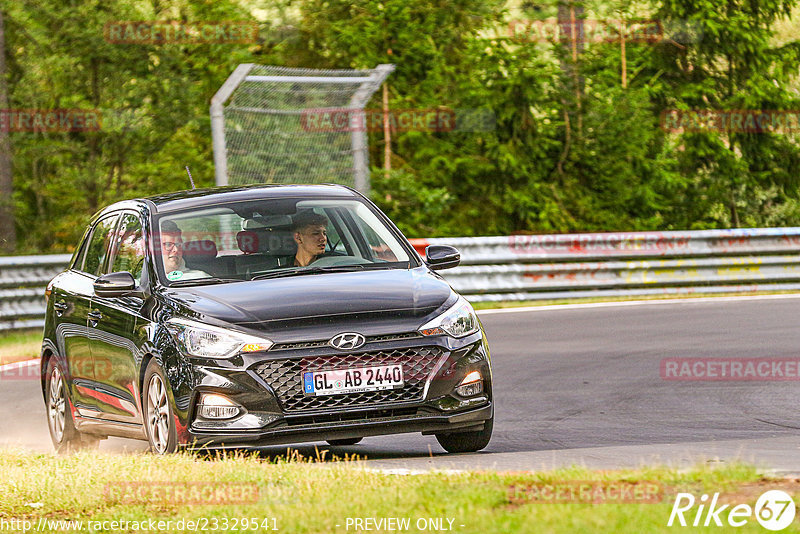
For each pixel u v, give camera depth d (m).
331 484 17.59
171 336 22.80
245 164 68.19
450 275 60.69
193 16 93.50
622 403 31.92
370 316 22.59
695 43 111.25
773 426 27.88
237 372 21.91
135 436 25.08
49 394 29.55
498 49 98.56
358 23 95.88
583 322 51.00
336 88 66.75
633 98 100.81
